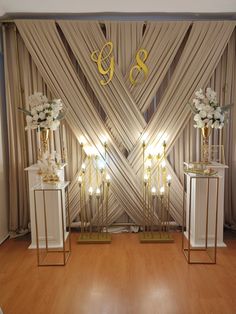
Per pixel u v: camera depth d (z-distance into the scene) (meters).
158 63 3.38
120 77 3.38
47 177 2.93
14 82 3.40
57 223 3.22
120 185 3.54
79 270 2.75
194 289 2.43
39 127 2.95
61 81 3.38
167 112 3.44
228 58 3.42
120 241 3.39
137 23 3.33
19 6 3.10
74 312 2.16
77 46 3.35
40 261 2.94
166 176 3.54
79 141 3.48
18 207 3.59
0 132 3.38
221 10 3.26
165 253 3.08
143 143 3.45
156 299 2.29
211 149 3.52
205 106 2.91
